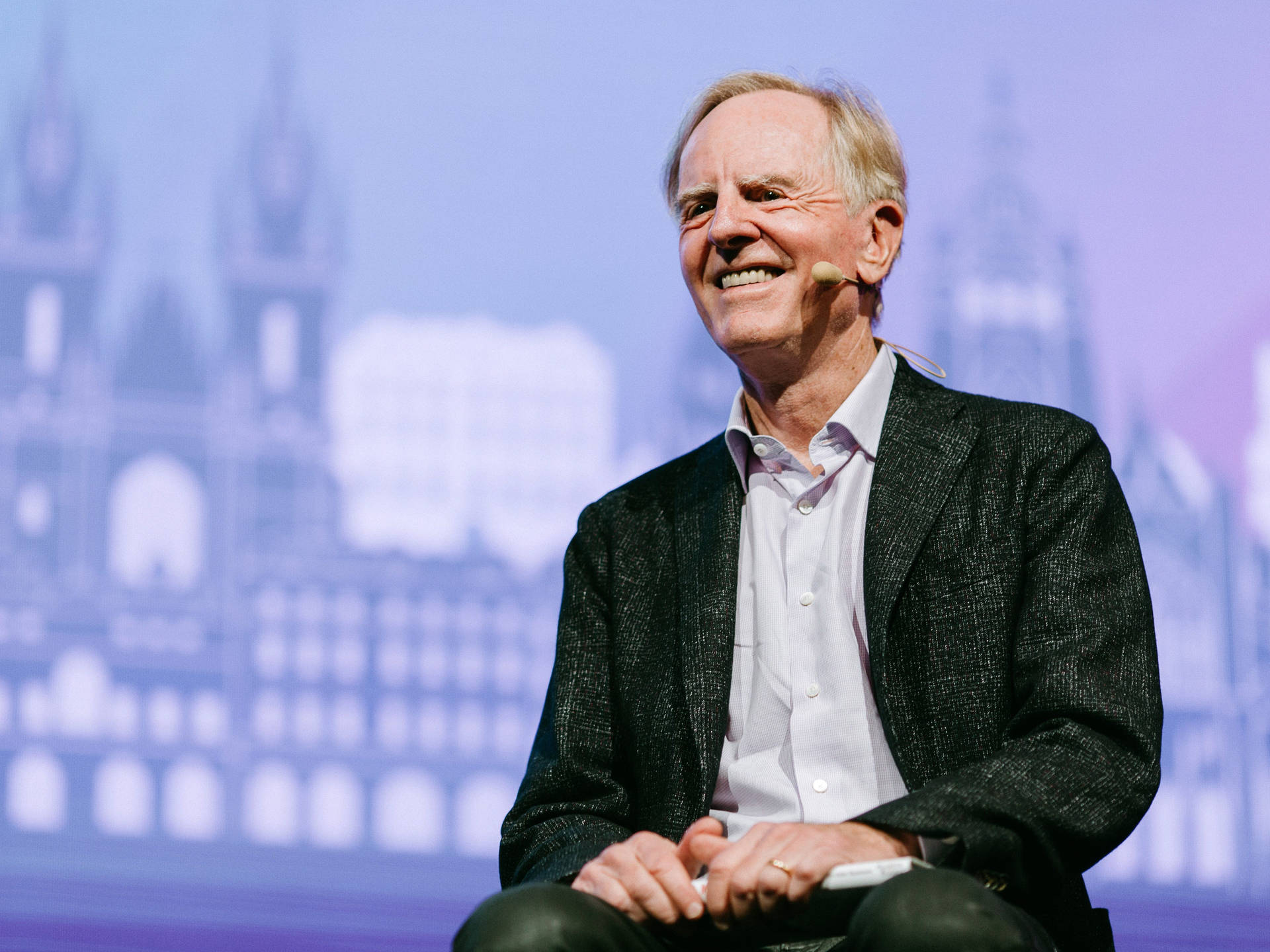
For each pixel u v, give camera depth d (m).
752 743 2.44
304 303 7.98
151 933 7.25
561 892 1.77
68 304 7.93
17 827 7.36
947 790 1.97
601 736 2.58
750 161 2.62
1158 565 7.91
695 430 7.95
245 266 8.02
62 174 8.07
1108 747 2.11
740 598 2.55
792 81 2.80
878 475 2.52
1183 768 7.70
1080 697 2.16
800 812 2.35
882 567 2.39
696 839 1.92
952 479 2.47
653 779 2.47
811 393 2.66
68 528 7.71
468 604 7.77
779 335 2.56
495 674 7.70
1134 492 7.96
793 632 2.47
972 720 2.28
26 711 7.50
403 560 7.74
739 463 2.67
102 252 8.00
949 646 2.34
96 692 7.54
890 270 2.77
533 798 2.53
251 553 7.71
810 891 1.80
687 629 2.51
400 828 7.52
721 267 2.63
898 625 2.37
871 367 2.70
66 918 7.25
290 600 7.68
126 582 7.67
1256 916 7.60
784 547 2.57
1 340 7.85
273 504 7.77
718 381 7.98
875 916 1.67
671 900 1.85
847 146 2.68
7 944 7.05
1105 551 2.40
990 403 2.62
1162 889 7.59
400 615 7.72
